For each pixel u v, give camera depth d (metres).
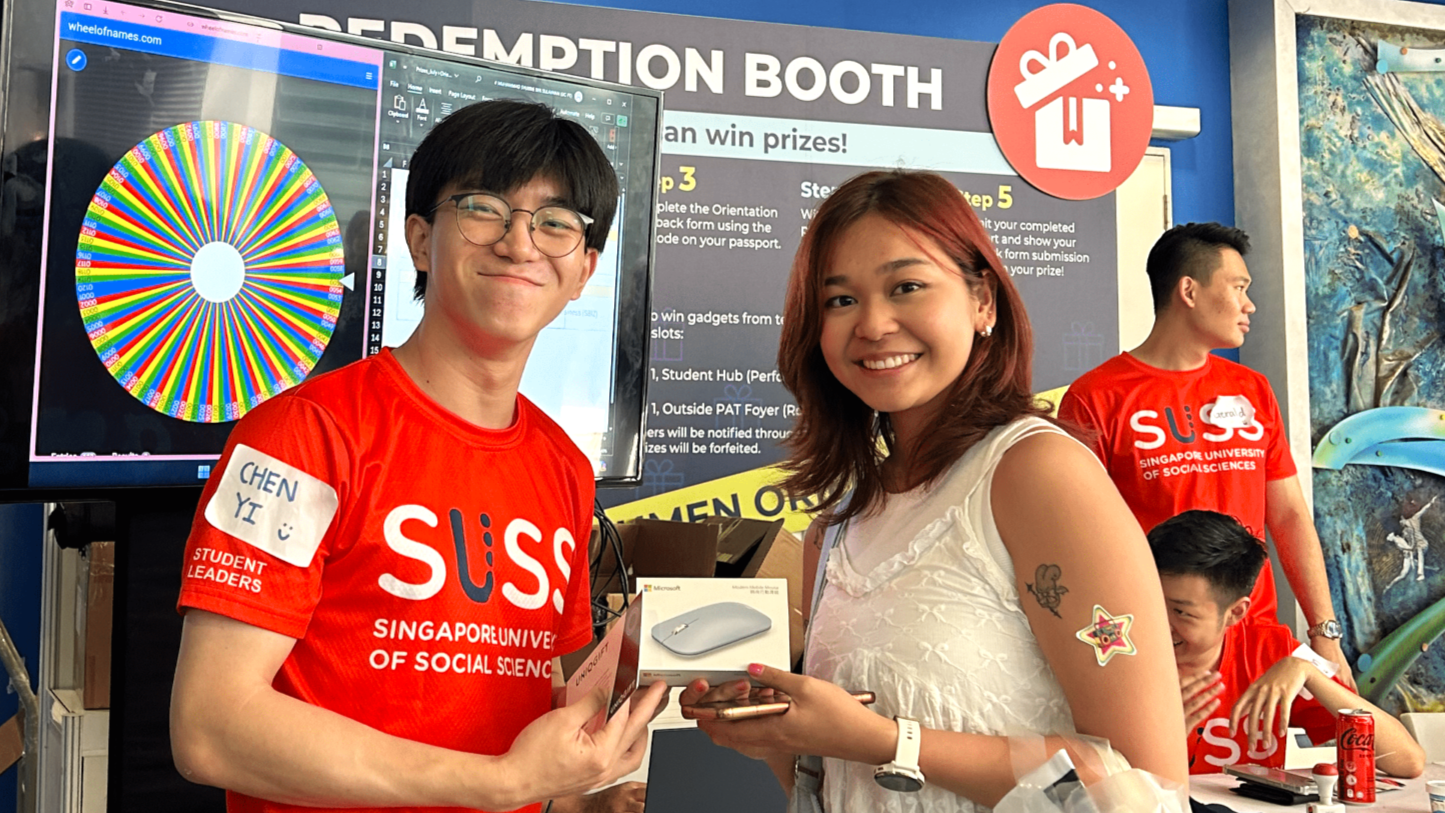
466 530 1.06
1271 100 3.66
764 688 1.15
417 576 1.02
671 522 2.37
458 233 1.07
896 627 1.15
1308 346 3.63
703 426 3.25
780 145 3.33
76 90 1.71
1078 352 3.53
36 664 2.84
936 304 1.16
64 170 1.70
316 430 1.01
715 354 3.27
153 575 1.71
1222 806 1.90
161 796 1.68
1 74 1.64
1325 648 3.15
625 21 3.21
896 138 3.42
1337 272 3.67
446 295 1.08
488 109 1.11
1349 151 3.71
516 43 3.11
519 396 1.22
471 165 1.07
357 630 1.01
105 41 1.73
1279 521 3.22
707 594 1.14
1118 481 3.07
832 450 1.35
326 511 0.99
